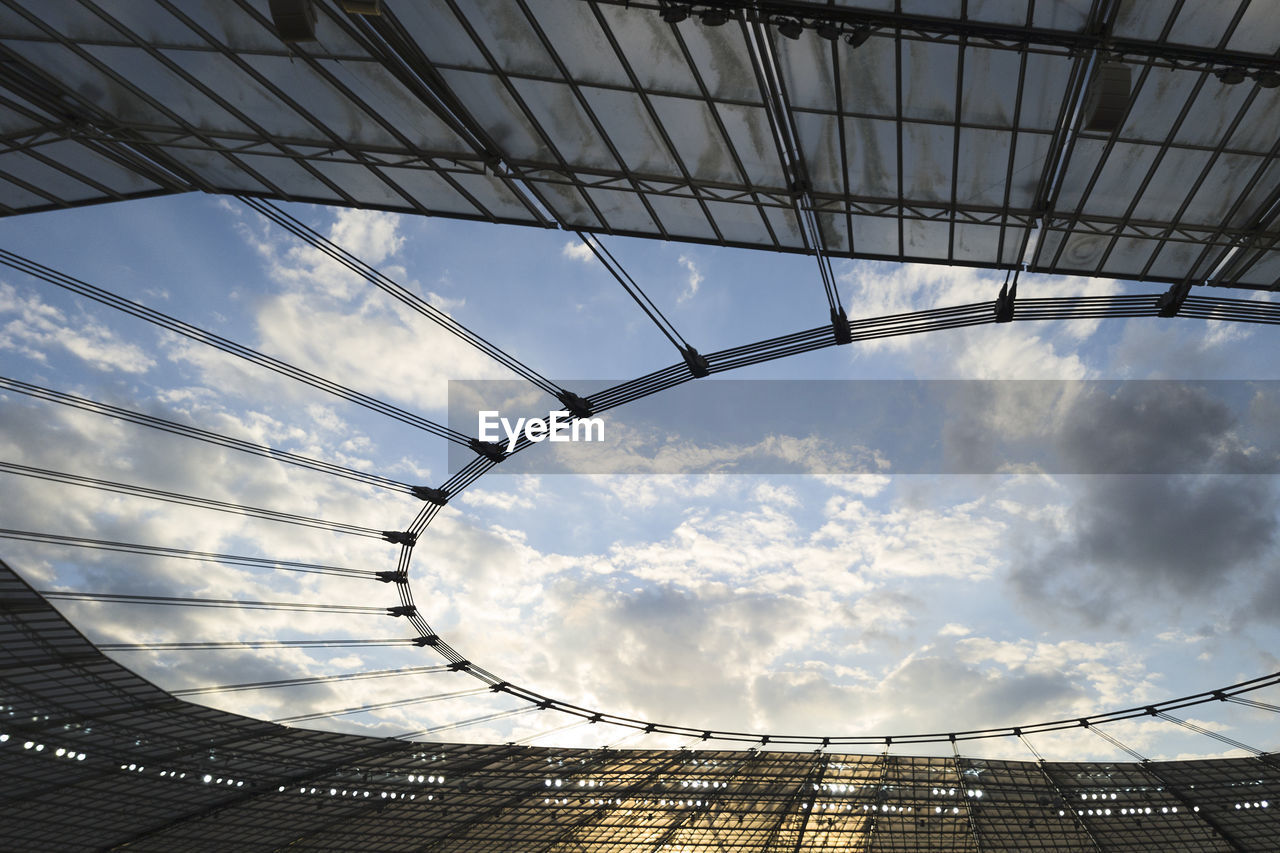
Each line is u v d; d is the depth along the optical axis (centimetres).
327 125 2580
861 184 2602
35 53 2377
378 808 5219
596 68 2292
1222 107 2238
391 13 2153
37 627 4525
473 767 5594
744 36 2139
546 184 2742
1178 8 1975
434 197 2877
